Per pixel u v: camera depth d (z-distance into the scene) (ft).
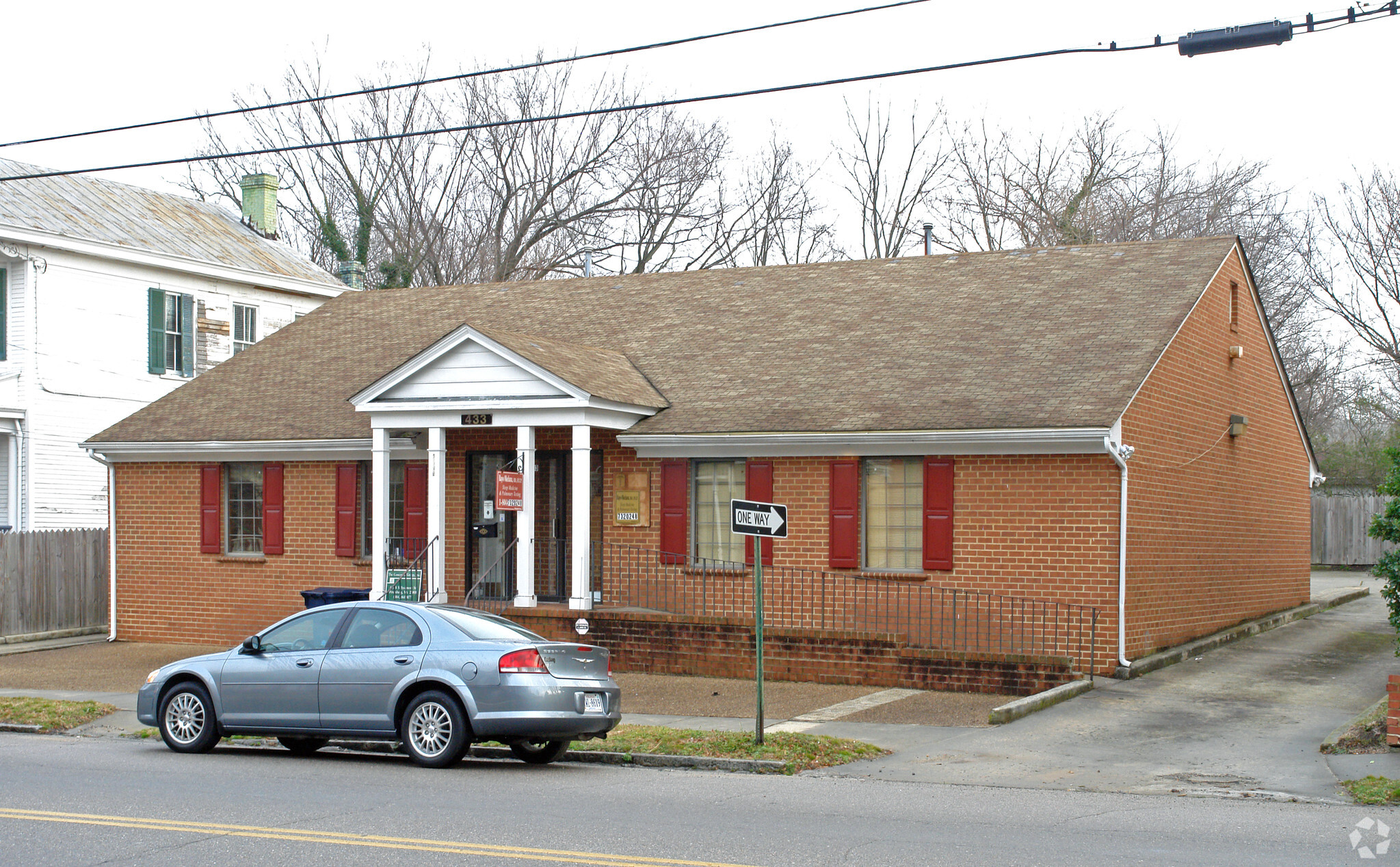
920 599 58.95
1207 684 54.13
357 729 40.01
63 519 95.45
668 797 34.37
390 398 66.08
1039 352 62.28
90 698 56.29
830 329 71.00
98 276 98.53
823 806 33.06
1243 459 73.41
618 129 140.05
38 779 36.81
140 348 101.24
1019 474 57.41
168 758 41.81
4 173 102.73
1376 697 51.13
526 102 139.23
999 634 57.36
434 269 140.46
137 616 77.92
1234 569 71.10
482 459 71.31
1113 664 55.26
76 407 96.53
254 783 36.24
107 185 110.73
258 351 86.22
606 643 61.77
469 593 66.49
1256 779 37.17
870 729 46.09
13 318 93.97
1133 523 56.95
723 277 82.23
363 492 73.26
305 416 74.23
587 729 39.34
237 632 75.10
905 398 60.85
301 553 73.77
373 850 27.32
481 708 38.58
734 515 42.16
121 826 29.81
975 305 69.82
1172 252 70.79
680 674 60.23
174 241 105.91
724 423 62.64
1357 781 35.94
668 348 73.10
